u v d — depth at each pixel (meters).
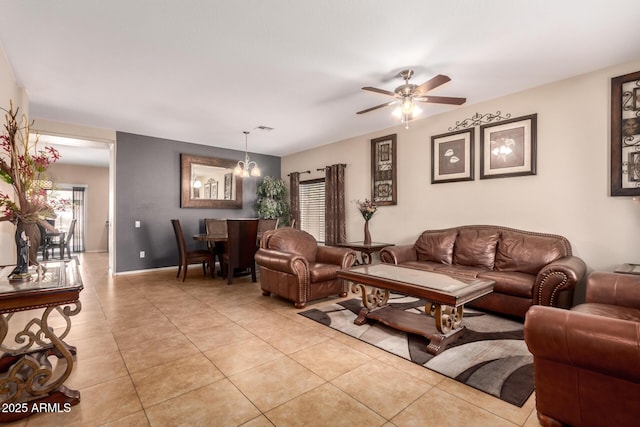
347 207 6.04
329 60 3.01
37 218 2.11
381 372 2.15
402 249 4.33
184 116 4.68
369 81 3.47
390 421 1.64
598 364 1.38
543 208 3.64
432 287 2.46
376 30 2.53
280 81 3.46
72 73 3.23
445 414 1.70
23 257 2.09
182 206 6.20
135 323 3.11
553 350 1.51
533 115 3.69
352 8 2.26
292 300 3.69
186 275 5.44
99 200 9.43
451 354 2.42
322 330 2.92
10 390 1.77
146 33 2.55
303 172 7.10
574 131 3.40
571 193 3.43
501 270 3.60
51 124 4.86
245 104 4.18
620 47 2.80
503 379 2.05
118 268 5.54
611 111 3.15
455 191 4.45
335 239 6.09
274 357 2.37
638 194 2.99
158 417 1.68
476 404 1.79
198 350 2.49
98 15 2.31
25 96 3.57
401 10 2.28
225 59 2.98
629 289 2.30
